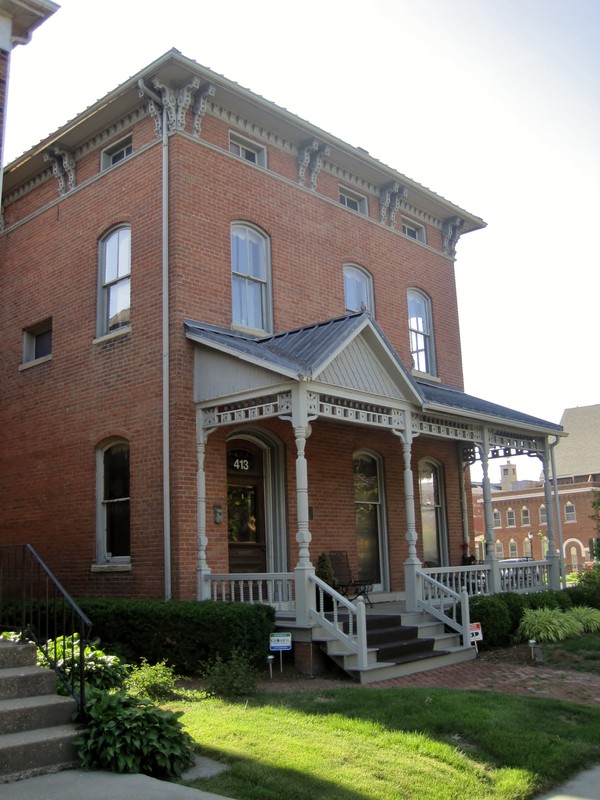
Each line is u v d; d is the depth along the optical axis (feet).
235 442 46.19
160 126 45.85
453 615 42.98
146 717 21.95
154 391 43.50
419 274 62.13
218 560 42.27
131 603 37.86
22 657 25.48
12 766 20.25
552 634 45.11
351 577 48.19
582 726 26.40
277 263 49.57
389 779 20.77
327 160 54.80
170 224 44.24
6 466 53.52
